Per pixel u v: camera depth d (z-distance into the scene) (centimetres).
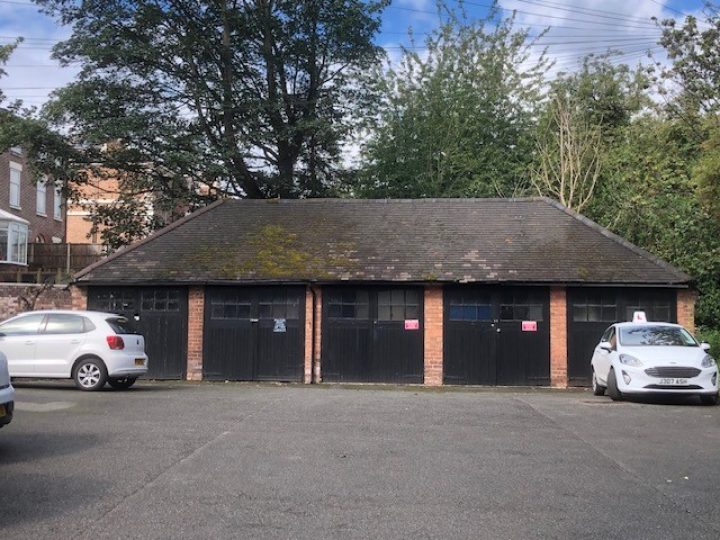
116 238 2778
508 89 3114
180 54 2614
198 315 1925
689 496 632
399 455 791
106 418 1026
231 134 2672
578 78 3241
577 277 1825
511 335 1850
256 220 2148
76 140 2562
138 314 1942
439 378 1852
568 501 614
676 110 2122
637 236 2384
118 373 1422
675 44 2009
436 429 963
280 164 2889
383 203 2194
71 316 1447
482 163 2998
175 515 562
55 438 870
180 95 2656
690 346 1365
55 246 3600
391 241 2006
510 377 1841
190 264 1959
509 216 2092
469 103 3028
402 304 1886
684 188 2206
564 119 2670
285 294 1912
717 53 1978
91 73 2569
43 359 1417
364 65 2869
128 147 2630
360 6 2719
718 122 1877
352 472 709
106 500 603
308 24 2786
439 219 2100
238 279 1891
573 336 1841
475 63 3142
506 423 1024
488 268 1869
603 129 3127
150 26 2598
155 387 1605
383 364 1872
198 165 2545
